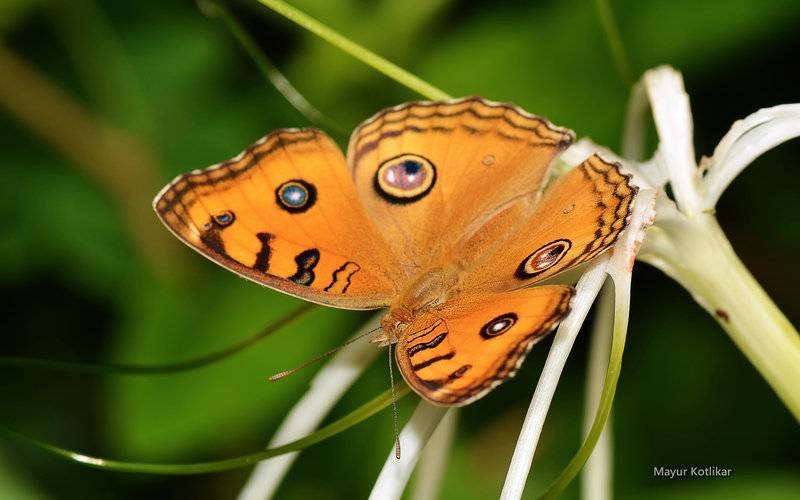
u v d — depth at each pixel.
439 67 0.38
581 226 0.30
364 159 0.32
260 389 0.37
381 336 0.31
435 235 0.32
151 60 0.40
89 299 0.41
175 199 0.31
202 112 0.40
